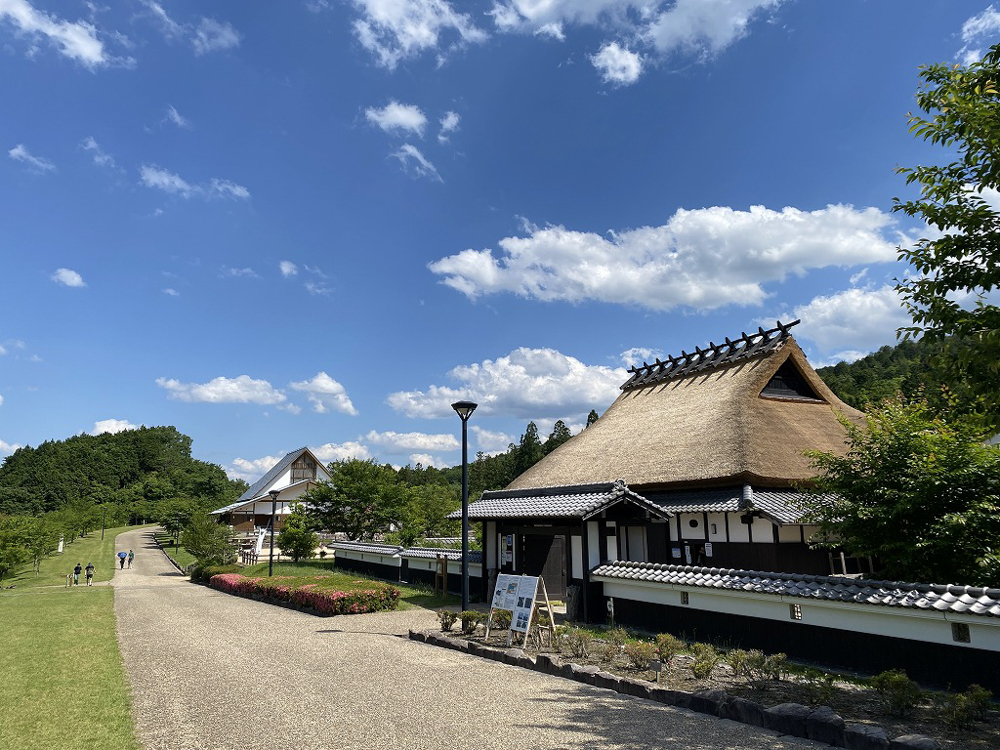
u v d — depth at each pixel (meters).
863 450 9.88
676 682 6.75
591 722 5.80
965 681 6.43
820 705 5.64
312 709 6.46
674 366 23.42
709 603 9.39
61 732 5.82
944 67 6.37
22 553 31.30
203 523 36.06
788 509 13.12
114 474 103.56
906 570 9.00
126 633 12.34
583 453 20.52
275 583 18.34
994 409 6.03
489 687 7.20
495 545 15.70
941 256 6.13
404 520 30.89
